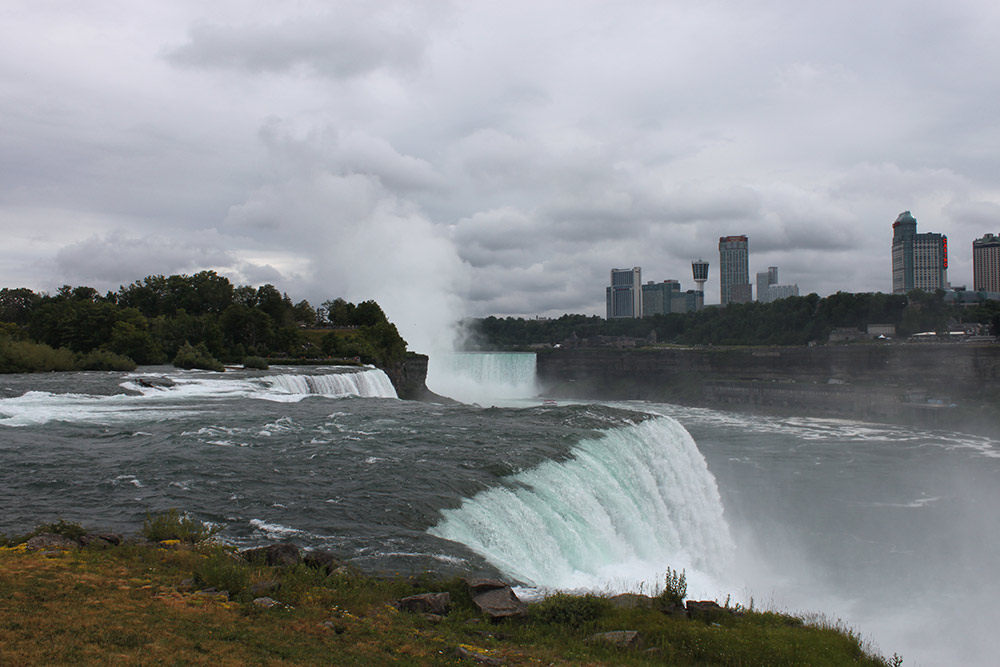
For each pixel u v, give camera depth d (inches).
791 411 5600.4
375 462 1427.2
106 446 1562.5
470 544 1031.0
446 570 854.5
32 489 1188.5
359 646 573.9
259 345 5059.1
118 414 2076.8
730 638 708.7
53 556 725.3
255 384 3095.5
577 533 1234.0
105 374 3307.1
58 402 2335.1
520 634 676.1
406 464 1408.7
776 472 3134.8
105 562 722.8
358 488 1222.3
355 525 1019.3
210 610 607.8
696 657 668.1
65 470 1320.1
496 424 1977.1
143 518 1026.1
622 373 7445.9
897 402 5059.1
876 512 2434.8
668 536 1660.9
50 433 1705.2
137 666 478.6
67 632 520.7
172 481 1248.8
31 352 3398.1
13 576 642.8
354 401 2760.8
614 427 1973.4
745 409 5861.2
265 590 673.6
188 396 2645.2
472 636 647.8
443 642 611.5
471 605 730.2
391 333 5743.1
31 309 6309.1
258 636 564.7
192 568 726.5
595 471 1540.4
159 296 6195.9
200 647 526.6
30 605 567.8
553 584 1048.2
